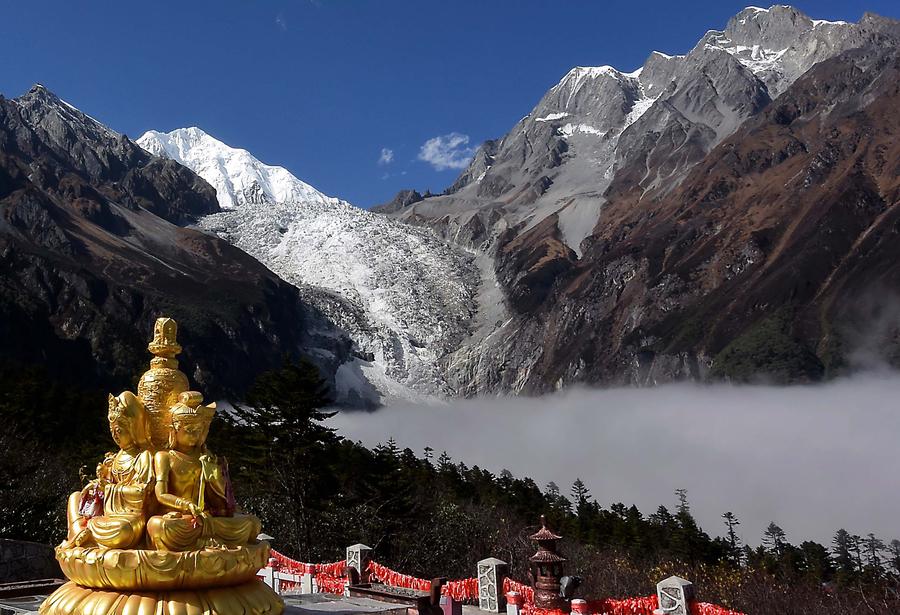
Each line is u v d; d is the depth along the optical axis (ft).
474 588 75.00
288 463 157.17
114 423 36.01
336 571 79.15
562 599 70.28
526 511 260.21
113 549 33.27
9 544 67.97
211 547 34.24
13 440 134.51
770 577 142.82
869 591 124.16
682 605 62.39
